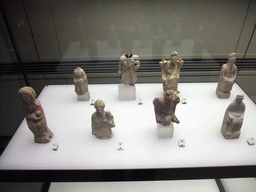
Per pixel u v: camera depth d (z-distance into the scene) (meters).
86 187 4.05
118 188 4.02
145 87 4.98
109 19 4.25
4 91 3.87
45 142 3.57
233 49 4.70
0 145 3.60
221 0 3.99
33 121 3.33
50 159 3.33
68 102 4.54
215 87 4.98
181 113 4.18
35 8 3.99
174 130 3.80
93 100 4.54
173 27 4.41
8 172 3.21
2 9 3.85
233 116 3.41
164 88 4.46
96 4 4.03
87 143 3.57
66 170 3.19
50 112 4.26
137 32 4.48
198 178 3.33
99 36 4.51
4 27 3.99
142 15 4.22
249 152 3.40
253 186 4.08
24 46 4.43
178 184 4.05
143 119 4.03
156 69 5.11
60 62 4.85
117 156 3.35
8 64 4.07
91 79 5.25
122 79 4.33
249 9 4.04
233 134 3.55
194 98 4.60
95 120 3.43
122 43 4.64
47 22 4.20
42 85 5.13
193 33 4.49
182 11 4.17
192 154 3.37
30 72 4.86
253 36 4.41
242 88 4.95
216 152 3.40
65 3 3.98
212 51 4.76
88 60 4.88
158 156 3.34
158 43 4.66
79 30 4.38
